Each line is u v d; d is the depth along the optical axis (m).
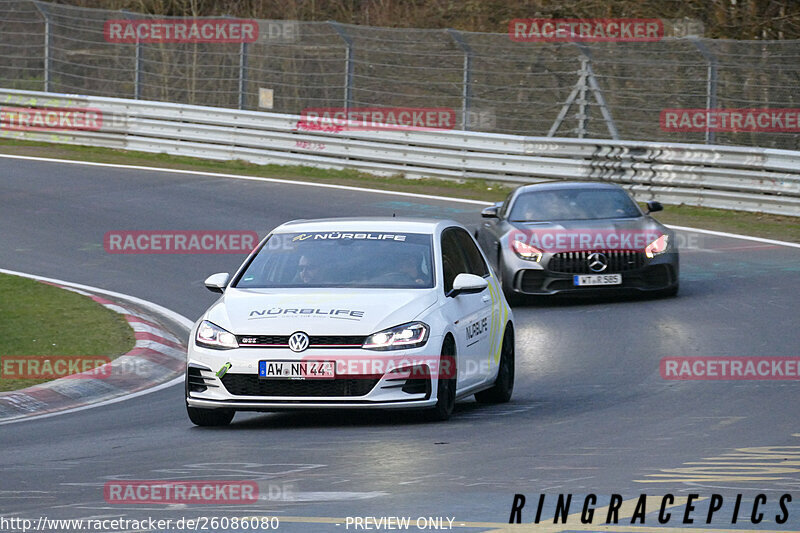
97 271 60.03
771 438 26.41
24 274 59.03
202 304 53.47
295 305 30.05
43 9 109.00
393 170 89.94
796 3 104.38
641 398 33.47
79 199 78.12
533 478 21.86
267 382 29.06
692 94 86.31
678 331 44.75
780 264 59.00
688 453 24.55
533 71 97.19
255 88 105.81
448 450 25.55
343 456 25.09
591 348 42.69
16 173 87.00
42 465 25.70
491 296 34.72
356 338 29.02
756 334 43.41
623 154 80.50
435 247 32.75
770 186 74.75
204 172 89.50
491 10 120.44
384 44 103.38
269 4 136.12
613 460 23.78
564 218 53.97
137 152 99.00
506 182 85.56
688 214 76.00
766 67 85.62
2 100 104.38
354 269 31.97
